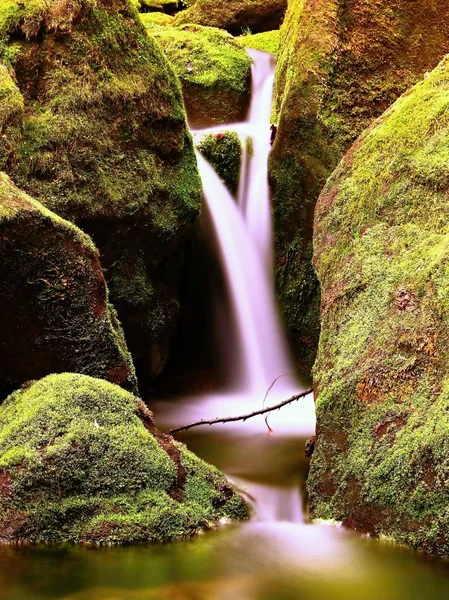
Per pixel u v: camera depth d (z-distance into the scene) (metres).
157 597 2.88
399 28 7.21
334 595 2.97
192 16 13.07
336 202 4.80
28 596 2.87
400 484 3.30
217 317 7.45
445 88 4.55
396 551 3.21
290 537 3.57
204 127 9.59
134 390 4.69
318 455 3.99
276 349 7.24
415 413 3.44
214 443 5.23
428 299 3.69
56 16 5.62
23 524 3.33
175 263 6.77
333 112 6.96
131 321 6.18
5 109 5.19
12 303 4.26
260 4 12.75
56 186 5.36
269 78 10.20
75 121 5.54
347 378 3.92
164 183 6.16
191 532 3.52
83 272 4.41
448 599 2.94
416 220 4.14
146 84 6.04
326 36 7.06
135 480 3.54
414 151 4.36
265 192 7.43
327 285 4.55
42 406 3.72
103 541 3.33
